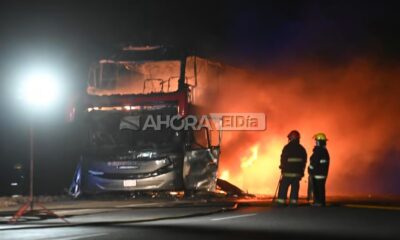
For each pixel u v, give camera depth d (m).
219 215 13.41
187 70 19.48
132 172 19.14
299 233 10.45
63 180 24.03
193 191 19.64
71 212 14.83
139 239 9.92
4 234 10.82
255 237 10.02
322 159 15.19
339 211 13.94
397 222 11.89
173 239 9.88
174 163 19.17
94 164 19.38
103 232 10.84
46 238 10.23
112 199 19.47
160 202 18.05
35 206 16.86
